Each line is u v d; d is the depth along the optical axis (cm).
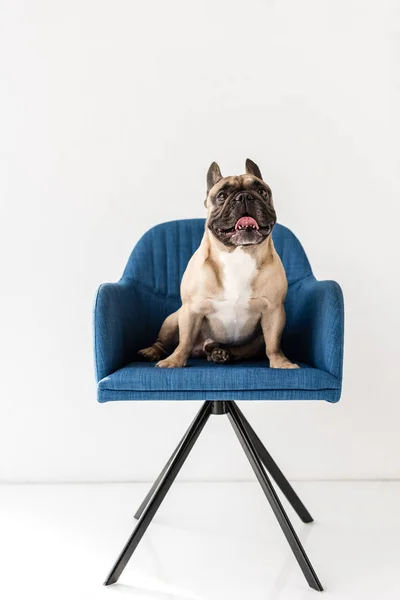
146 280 231
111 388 169
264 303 192
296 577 182
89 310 267
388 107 263
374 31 262
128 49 265
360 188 264
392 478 269
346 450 268
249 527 219
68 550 200
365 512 231
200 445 269
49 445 269
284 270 219
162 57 265
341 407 267
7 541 207
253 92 266
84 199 266
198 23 265
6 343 267
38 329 267
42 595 172
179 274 235
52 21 264
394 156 263
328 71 264
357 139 264
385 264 265
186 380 167
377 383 267
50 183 266
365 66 263
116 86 266
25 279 266
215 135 266
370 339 266
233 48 265
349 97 264
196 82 266
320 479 269
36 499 249
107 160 266
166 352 217
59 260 266
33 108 264
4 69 265
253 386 166
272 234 231
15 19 264
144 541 207
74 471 270
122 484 267
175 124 266
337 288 184
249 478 269
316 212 266
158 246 234
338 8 263
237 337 202
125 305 208
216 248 189
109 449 269
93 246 267
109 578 178
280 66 265
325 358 178
